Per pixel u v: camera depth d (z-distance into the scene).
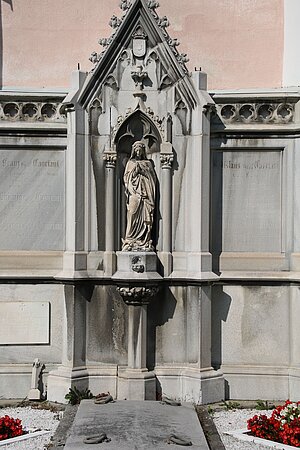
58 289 15.79
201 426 13.38
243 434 12.99
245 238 15.91
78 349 15.27
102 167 15.47
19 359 15.75
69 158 15.41
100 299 15.41
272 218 15.91
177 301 15.47
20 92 15.71
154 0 15.41
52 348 15.78
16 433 12.87
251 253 15.89
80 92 15.29
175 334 15.48
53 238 15.88
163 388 15.30
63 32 17.58
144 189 15.30
